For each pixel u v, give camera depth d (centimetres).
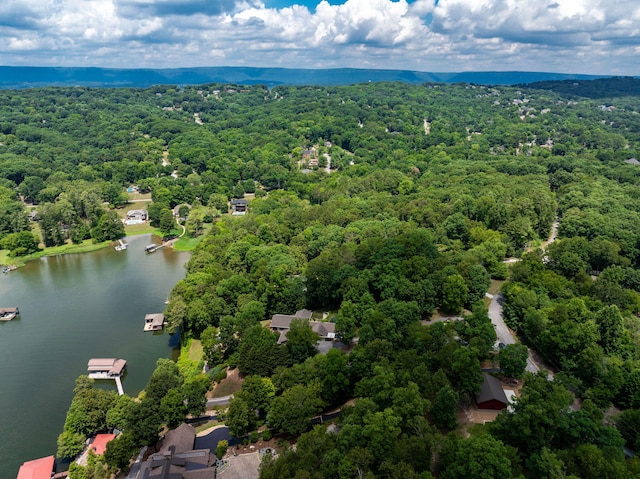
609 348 13338
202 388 13512
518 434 9944
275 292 18638
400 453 9650
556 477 8919
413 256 18525
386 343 13338
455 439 10150
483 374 12900
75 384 15925
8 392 15525
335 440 10688
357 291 16900
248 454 11881
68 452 12269
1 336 19112
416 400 10681
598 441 9894
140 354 17638
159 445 12500
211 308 17662
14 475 12169
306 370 13325
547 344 14062
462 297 16725
